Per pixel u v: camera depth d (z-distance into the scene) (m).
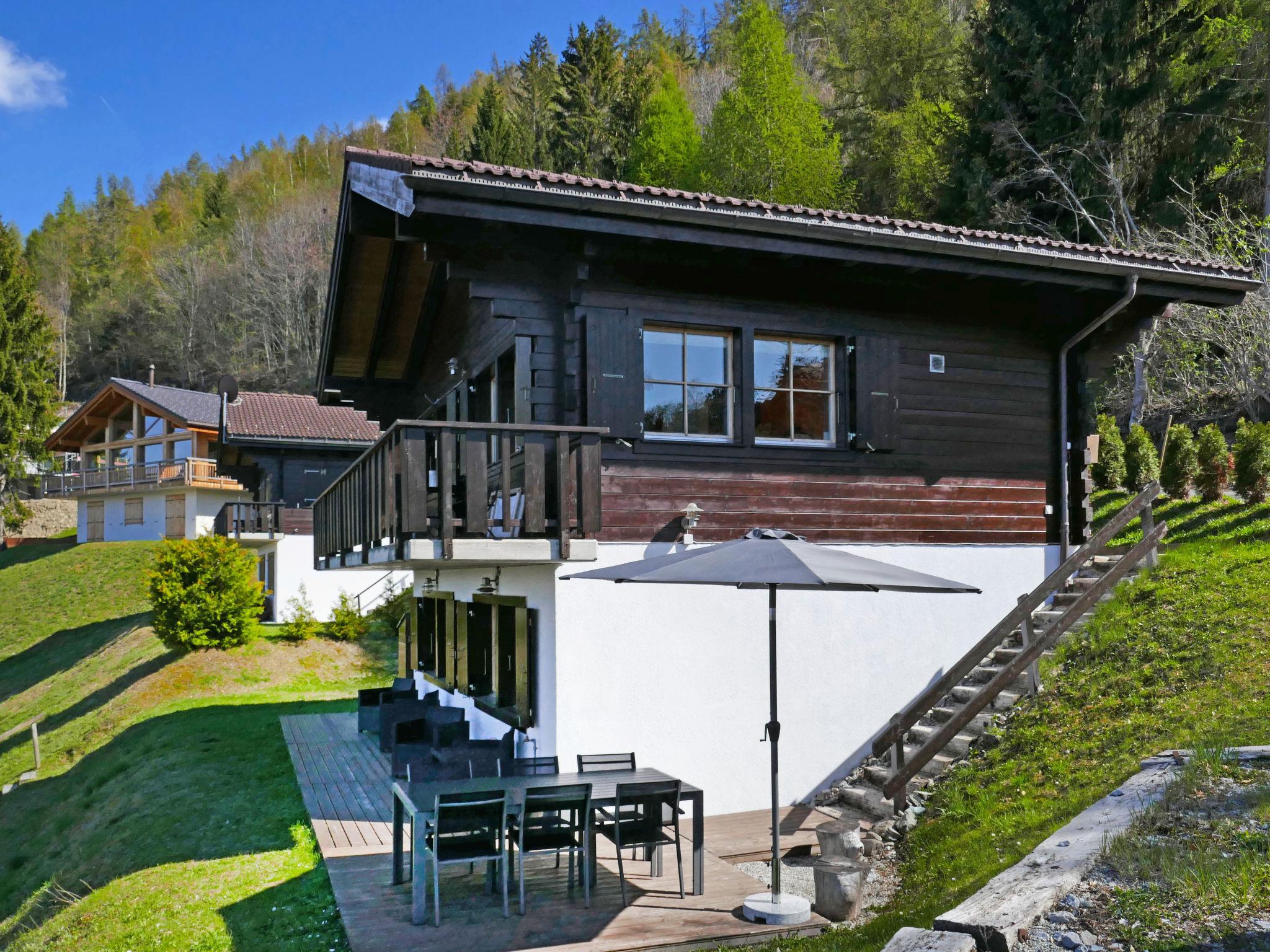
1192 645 8.68
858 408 9.91
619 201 8.12
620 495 8.90
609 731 8.51
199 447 37.34
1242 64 22.41
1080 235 23.55
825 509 9.81
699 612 8.97
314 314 65.81
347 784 10.77
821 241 9.09
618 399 8.88
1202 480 15.33
